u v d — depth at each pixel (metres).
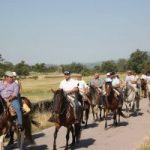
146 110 26.77
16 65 104.19
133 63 105.50
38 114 21.39
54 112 12.72
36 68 152.62
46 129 18.59
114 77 21.02
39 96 37.03
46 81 83.88
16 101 12.67
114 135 16.77
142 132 17.47
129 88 23.86
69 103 13.38
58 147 14.18
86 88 18.92
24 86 62.47
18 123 12.62
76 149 13.75
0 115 12.02
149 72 36.84
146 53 109.25
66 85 13.95
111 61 132.12
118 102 19.05
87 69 133.25
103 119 22.11
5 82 12.91
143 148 13.26
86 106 18.56
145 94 37.47
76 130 14.46
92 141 15.34
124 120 21.67
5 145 14.53
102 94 20.30
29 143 14.83
